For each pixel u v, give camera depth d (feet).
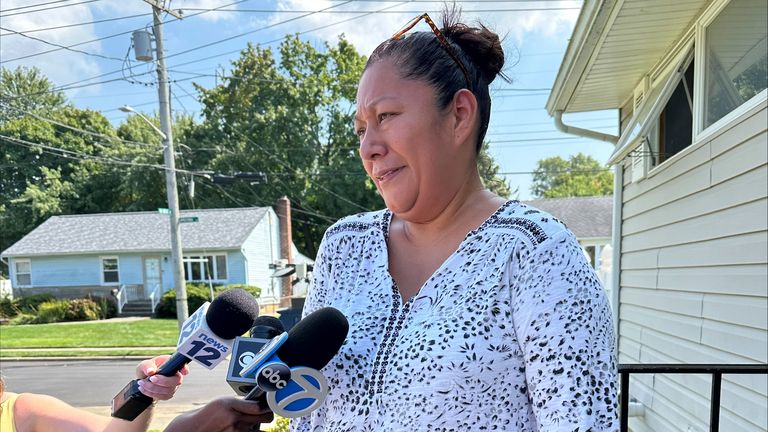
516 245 2.64
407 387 2.64
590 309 2.41
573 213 69.31
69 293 66.64
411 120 2.86
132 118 106.22
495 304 2.60
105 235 69.87
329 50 95.45
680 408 12.27
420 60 2.89
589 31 11.80
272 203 93.25
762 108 9.04
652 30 11.80
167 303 60.85
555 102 17.28
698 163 11.42
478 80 3.08
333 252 3.60
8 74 108.06
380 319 3.04
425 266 3.10
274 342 2.71
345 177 91.50
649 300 14.49
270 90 94.17
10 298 64.49
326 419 3.10
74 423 5.98
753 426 9.07
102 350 39.14
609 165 14.73
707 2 10.51
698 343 11.49
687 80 12.23
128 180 96.27
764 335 9.04
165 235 68.59
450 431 2.52
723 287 10.41
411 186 2.95
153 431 19.88
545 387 2.34
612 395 2.29
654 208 14.12
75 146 100.94
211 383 27.78
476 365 2.53
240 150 92.12
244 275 65.26
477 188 3.19
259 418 2.76
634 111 16.01
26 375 31.91
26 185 100.32
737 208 9.90
